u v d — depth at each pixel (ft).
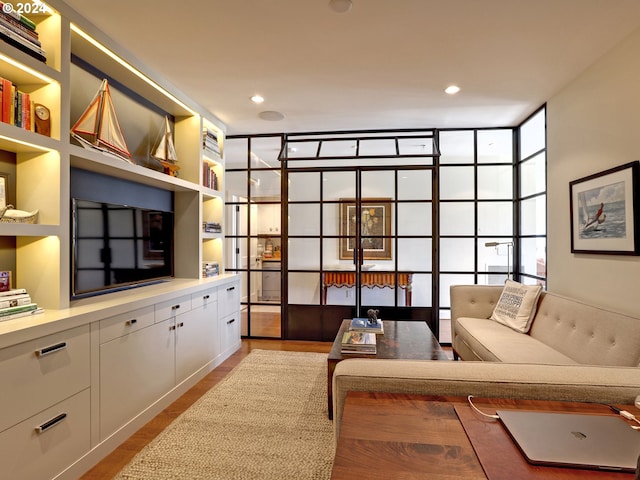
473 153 13.66
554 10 6.45
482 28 7.04
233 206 14.71
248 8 6.43
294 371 10.48
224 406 8.21
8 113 5.57
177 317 8.81
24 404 4.96
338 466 2.53
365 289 14.06
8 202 6.23
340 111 11.70
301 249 14.39
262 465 6.03
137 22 6.86
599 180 8.14
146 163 10.04
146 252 9.75
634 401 3.45
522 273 12.99
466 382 3.63
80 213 7.38
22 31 5.70
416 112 11.78
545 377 3.62
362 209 14.08
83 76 7.89
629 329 6.30
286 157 14.17
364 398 3.58
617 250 7.55
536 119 11.73
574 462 2.50
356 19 6.77
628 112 7.28
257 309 14.64
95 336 6.23
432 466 2.52
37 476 5.14
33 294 6.32
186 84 9.67
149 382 7.70
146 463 6.09
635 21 6.77
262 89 10.01
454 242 13.79
